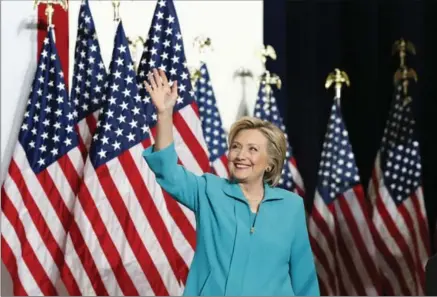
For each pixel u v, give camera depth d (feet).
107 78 63.10
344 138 69.72
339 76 70.13
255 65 71.51
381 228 70.38
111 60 63.67
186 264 63.10
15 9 65.36
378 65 76.54
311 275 42.19
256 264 39.99
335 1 76.23
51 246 61.52
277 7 73.46
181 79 65.16
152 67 64.90
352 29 76.02
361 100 76.07
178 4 70.33
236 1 71.51
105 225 60.75
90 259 60.39
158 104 40.42
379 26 76.59
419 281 69.77
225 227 40.06
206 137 67.41
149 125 64.44
